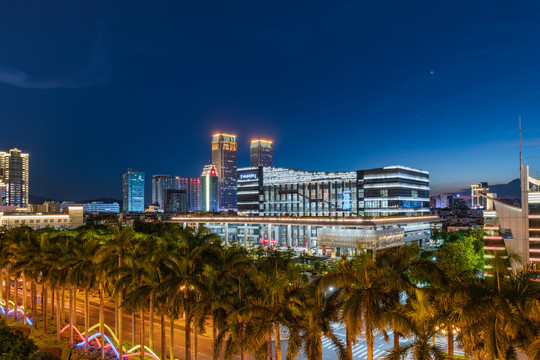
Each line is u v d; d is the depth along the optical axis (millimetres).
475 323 27016
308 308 33688
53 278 57562
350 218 161000
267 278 38219
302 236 194000
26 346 46562
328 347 55219
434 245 188625
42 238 61094
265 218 191125
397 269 33344
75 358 54469
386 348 54250
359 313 31094
